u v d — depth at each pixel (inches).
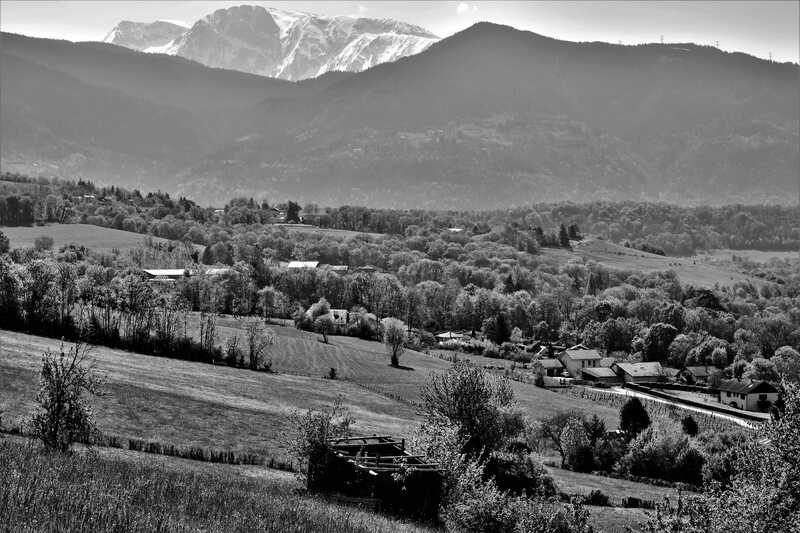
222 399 3641.7
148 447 2568.9
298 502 1536.7
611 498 2915.8
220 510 1272.1
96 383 2121.1
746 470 1531.7
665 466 3553.2
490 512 1712.6
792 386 1582.2
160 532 1055.0
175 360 4638.3
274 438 3036.4
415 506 1782.7
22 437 2219.5
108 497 1183.6
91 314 4724.4
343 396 4340.6
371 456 1916.8
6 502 1047.6
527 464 2647.6
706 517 1401.3
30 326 4478.3
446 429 2048.5
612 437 3821.4
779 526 1347.2
